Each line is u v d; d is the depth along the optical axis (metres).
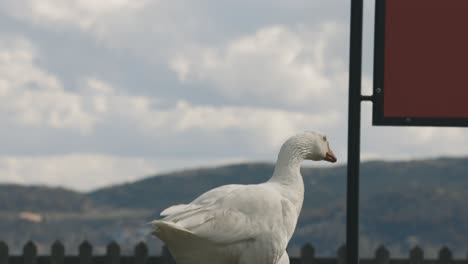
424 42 13.52
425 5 13.51
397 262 19.30
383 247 19.30
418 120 13.50
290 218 12.33
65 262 19.17
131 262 19.17
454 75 13.49
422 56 13.51
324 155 13.02
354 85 13.55
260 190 12.23
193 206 11.97
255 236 12.00
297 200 12.66
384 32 13.52
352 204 13.47
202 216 11.83
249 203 12.05
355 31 13.55
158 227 11.55
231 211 11.96
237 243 11.98
